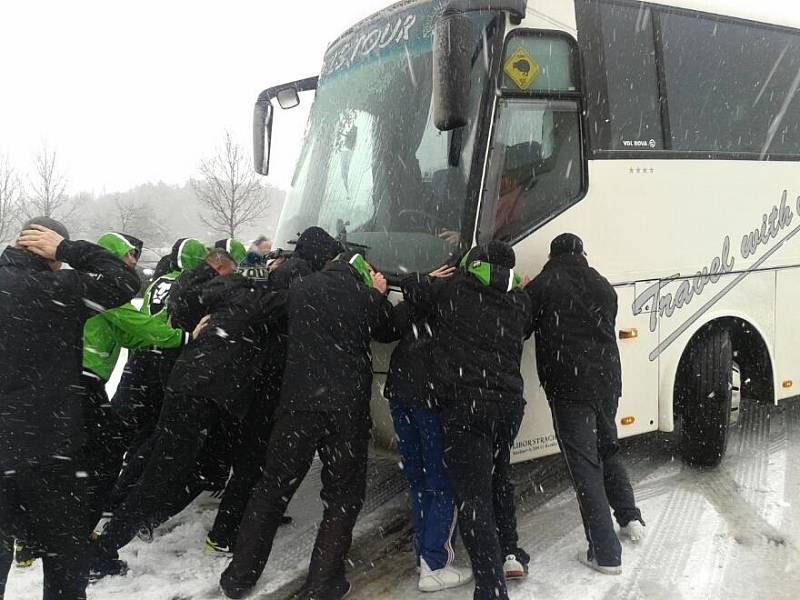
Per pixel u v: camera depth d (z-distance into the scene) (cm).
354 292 396
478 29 446
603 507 411
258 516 390
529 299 407
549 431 470
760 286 582
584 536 462
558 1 471
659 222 514
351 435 389
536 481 561
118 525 411
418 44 488
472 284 393
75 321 337
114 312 415
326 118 557
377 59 518
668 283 521
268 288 439
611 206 490
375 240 476
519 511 507
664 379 523
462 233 432
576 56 477
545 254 461
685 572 409
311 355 386
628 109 504
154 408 503
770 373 593
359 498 398
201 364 410
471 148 439
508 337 390
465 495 376
